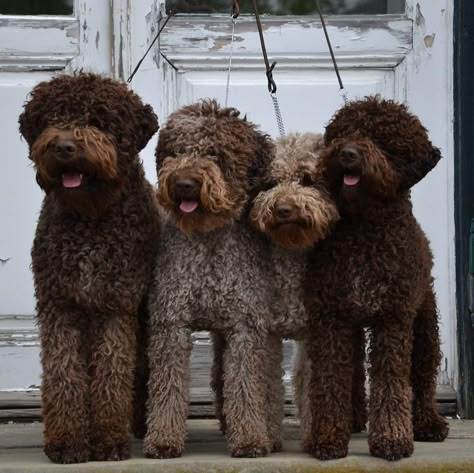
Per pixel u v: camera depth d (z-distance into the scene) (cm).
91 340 452
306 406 461
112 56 593
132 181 454
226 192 436
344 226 448
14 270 585
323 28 543
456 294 582
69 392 445
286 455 453
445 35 592
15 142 588
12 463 444
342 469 440
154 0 594
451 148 587
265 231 442
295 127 598
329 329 446
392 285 441
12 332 582
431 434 491
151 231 457
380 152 434
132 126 444
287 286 454
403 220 446
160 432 448
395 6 602
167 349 449
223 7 599
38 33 591
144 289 452
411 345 456
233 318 449
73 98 435
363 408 515
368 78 600
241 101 596
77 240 442
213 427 540
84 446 445
